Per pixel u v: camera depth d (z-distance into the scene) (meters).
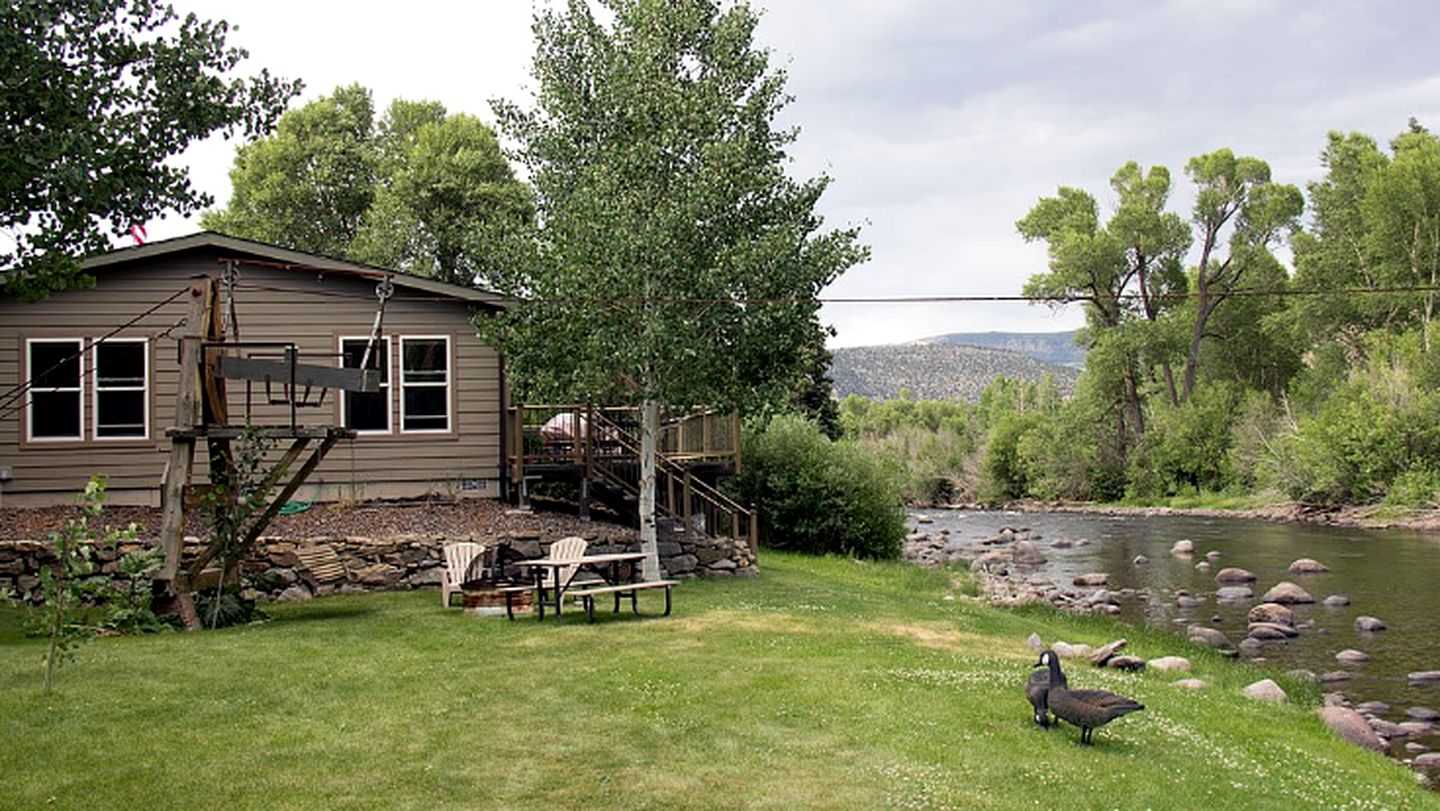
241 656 12.51
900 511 34.16
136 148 13.79
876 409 124.06
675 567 21.94
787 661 12.66
